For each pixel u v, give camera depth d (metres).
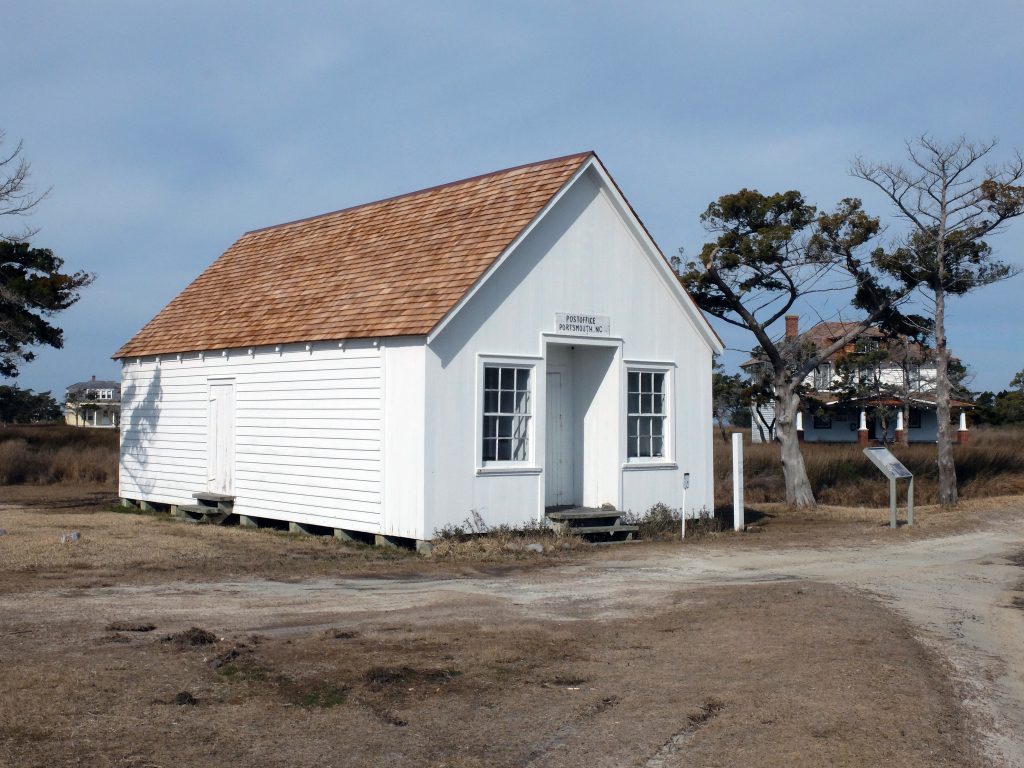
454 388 16.88
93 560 14.55
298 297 20.56
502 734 7.05
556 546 16.94
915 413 65.88
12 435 45.28
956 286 26.67
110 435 47.88
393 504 17.00
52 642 9.22
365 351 17.66
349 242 21.64
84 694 7.58
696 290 27.77
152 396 23.73
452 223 19.27
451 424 16.83
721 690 8.09
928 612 12.12
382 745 6.78
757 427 63.19
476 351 17.17
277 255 23.77
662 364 19.94
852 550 17.95
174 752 6.51
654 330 19.83
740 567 15.59
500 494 17.47
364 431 17.62
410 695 7.91
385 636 9.86
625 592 12.86
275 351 19.72
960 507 25.56
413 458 16.66
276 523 20.38
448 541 16.47
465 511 17.00
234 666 8.59
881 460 21.27
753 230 27.75
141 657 8.73
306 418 18.91
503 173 19.78
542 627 10.47
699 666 8.88
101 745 6.57
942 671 9.12
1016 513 23.89
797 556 17.00
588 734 7.06
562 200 18.42
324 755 6.56
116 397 105.00
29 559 14.29
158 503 23.44
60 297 33.28
